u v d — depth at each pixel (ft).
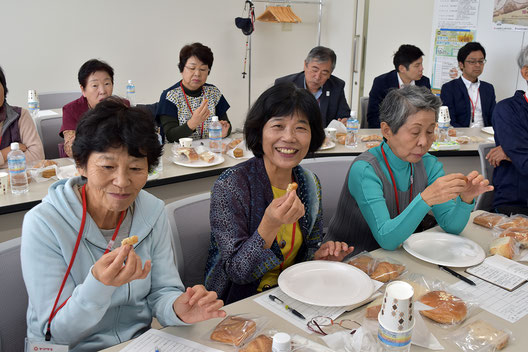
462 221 5.50
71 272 3.80
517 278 4.62
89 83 9.60
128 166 3.54
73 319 3.44
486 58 15.11
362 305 4.12
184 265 5.31
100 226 4.06
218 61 18.35
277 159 4.83
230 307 4.04
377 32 18.08
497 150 8.54
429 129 5.50
